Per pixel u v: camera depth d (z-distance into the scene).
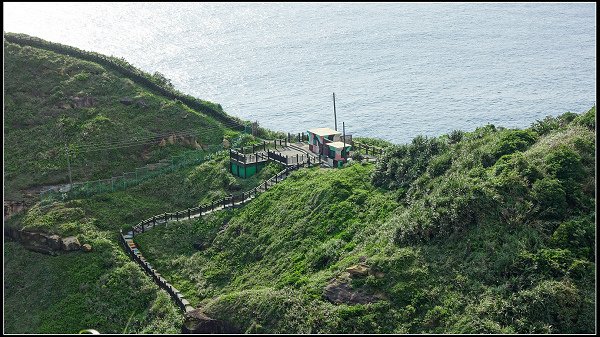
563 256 39.84
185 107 79.62
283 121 114.69
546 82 130.25
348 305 41.56
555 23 191.38
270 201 61.69
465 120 110.50
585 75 133.38
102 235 58.69
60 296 51.94
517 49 161.50
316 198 58.44
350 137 71.94
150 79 83.56
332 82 141.00
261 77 146.12
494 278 40.09
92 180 67.69
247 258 56.09
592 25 184.88
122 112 76.06
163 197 66.75
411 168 56.06
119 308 50.53
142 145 72.38
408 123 111.25
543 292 38.03
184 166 71.12
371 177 59.03
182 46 178.62
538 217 42.75
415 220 45.47
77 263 54.66
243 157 68.25
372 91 132.62
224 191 66.38
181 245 59.50
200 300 52.50
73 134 71.88
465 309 38.97
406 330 39.16
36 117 73.38
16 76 77.88
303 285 46.28
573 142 47.25
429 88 132.75
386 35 188.00
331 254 49.78
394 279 42.00
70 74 80.25
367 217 53.59
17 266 55.81
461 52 162.62
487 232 42.88
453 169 51.75
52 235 57.41
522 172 45.62
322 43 180.25
